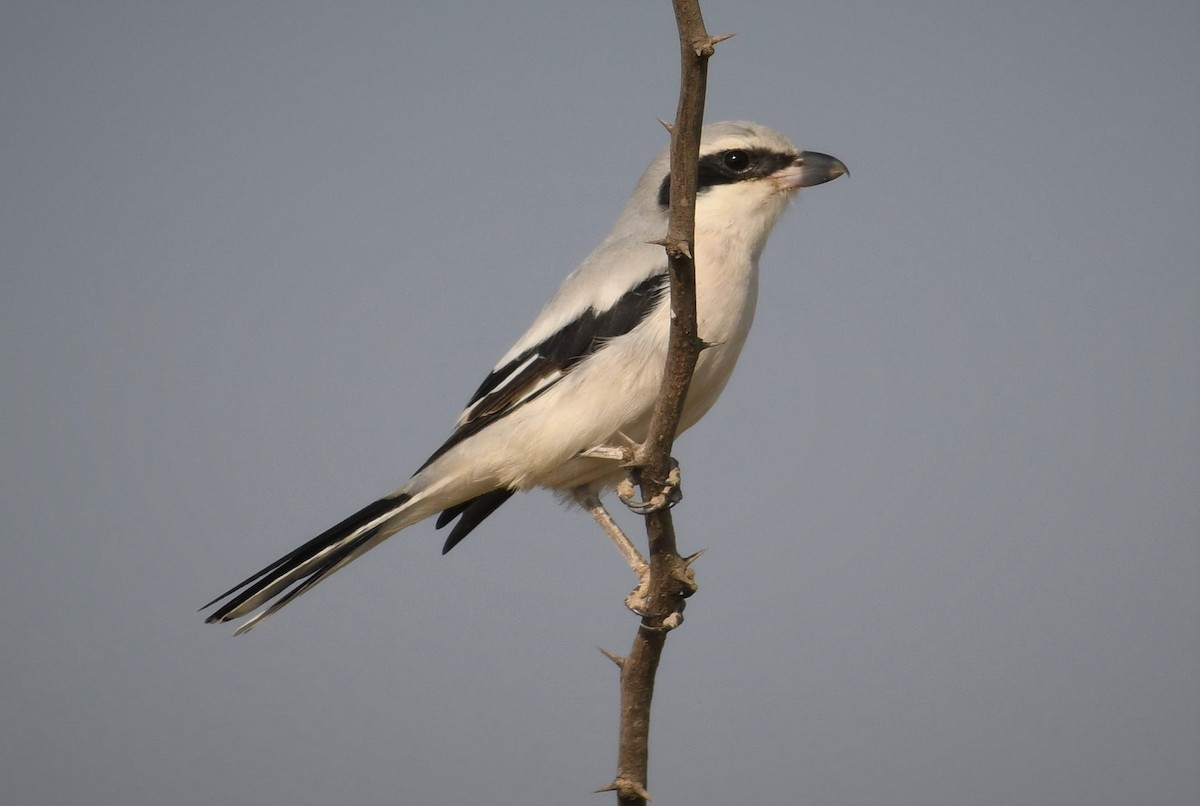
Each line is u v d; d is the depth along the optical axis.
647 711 8.16
